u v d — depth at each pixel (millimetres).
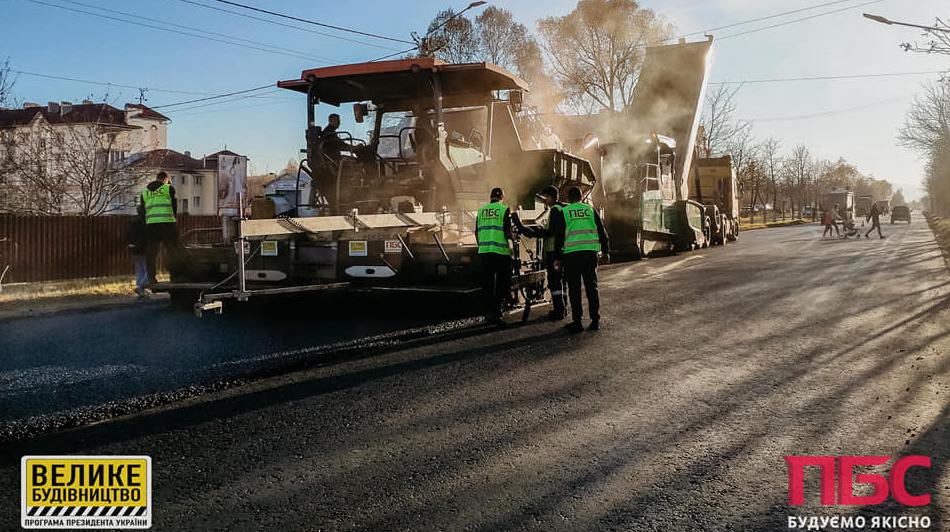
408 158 8852
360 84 8867
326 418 4473
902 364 5914
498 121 9914
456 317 8297
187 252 8734
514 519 3059
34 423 4320
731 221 26859
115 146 19047
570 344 6793
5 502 3246
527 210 9211
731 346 6695
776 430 4254
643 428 4285
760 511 3154
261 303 8891
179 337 7117
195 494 3332
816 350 6496
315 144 9047
